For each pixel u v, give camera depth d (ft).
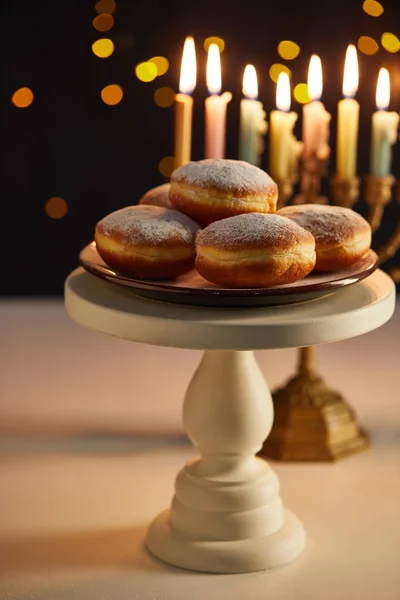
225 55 6.66
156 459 4.37
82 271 3.83
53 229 7.23
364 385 4.87
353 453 4.44
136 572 3.77
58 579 3.72
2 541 3.89
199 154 7.00
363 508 4.09
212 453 3.86
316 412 4.46
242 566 3.76
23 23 6.66
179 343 3.41
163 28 6.66
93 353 5.11
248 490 3.84
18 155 6.98
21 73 6.77
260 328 3.39
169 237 3.57
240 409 3.83
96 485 4.21
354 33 6.59
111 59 6.76
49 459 4.34
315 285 3.50
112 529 3.98
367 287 3.70
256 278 3.47
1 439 4.45
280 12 6.57
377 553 3.85
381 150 4.38
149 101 6.88
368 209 7.16
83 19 6.67
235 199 3.64
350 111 4.33
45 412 4.63
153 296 3.53
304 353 4.55
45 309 5.54
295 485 4.23
